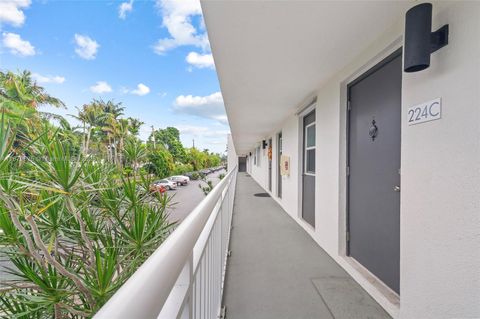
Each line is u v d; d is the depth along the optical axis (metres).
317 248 3.14
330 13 1.66
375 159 2.12
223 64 2.54
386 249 1.97
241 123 6.57
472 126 1.08
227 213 2.92
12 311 1.88
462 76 1.13
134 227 2.23
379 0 1.52
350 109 2.59
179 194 13.55
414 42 1.27
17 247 1.94
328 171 2.92
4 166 1.72
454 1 1.18
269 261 2.74
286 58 2.38
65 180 1.82
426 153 1.35
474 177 1.07
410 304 1.46
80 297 1.92
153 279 0.44
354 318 1.75
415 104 1.44
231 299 1.99
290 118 5.25
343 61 2.42
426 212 1.35
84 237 2.10
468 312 1.10
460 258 1.14
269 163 8.80
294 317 1.76
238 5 1.57
